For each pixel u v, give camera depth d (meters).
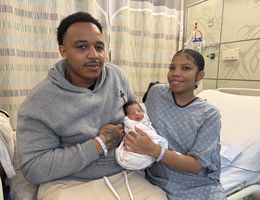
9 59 1.54
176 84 0.97
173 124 0.98
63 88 0.90
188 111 0.98
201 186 0.94
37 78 1.71
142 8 2.08
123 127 0.96
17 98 1.61
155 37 2.21
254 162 1.25
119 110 1.00
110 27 1.95
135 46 2.12
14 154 1.02
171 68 1.01
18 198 0.89
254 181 1.26
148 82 2.20
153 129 0.98
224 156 1.26
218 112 0.96
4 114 1.16
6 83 1.56
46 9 1.67
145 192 0.87
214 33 1.99
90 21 0.93
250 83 1.72
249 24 1.70
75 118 0.87
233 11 1.81
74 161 0.81
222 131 1.41
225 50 1.90
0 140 0.88
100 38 0.92
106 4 1.89
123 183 0.89
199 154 0.87
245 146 1.30
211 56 2.02
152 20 2.15
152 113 1.04
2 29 1.51
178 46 2.30
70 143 0.90
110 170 0.92
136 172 0.97
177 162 0.86
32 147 0.82
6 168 0.86
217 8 1.94
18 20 1.59
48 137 0.85
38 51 1.69
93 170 0.89
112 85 1.03
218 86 1.98
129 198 0.83
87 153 0.81
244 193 1.15
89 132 0.88
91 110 0.91
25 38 1.63
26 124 0.84
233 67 1.84
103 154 0.86
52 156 0.81
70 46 0.89
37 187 0.92
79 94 0.90
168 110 1.02
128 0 1.98
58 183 0.85
